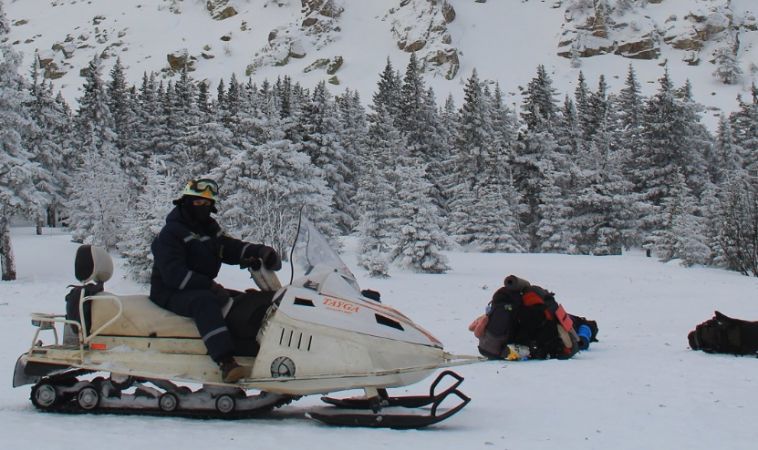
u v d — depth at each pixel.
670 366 7.95
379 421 4.93
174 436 4.46
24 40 199.12
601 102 67.12
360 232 34.38
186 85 58.56
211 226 5.57
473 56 148.62
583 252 48.16
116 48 182.38
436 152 57.47
